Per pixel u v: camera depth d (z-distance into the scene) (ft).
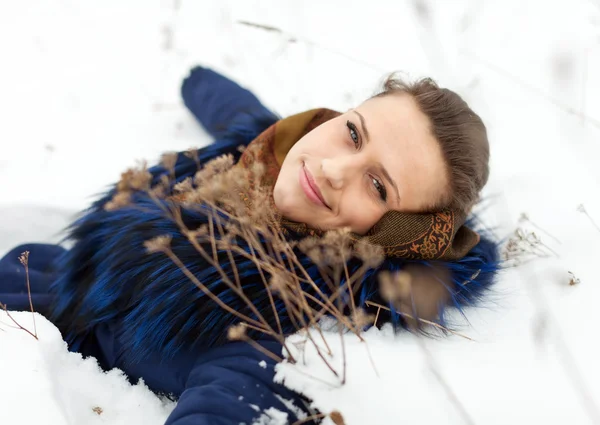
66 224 5.64
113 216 4.29
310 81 7.51
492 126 6.51
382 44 8.04
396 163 3.77
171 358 3.73
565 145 6.11
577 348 3.56
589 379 3.30
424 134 3.86
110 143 6.45
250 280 3.65
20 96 6.98
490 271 4.09
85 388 3.77
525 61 7.34
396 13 8.53
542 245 4.69
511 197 5.55
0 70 7.34
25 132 6.50
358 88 7.31
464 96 6.61
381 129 3.83
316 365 3.14
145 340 3.71
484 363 3.33
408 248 3.79
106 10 8.59
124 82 7.38
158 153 6.31
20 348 3.52
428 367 3.20
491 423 2.93
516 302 4.05
